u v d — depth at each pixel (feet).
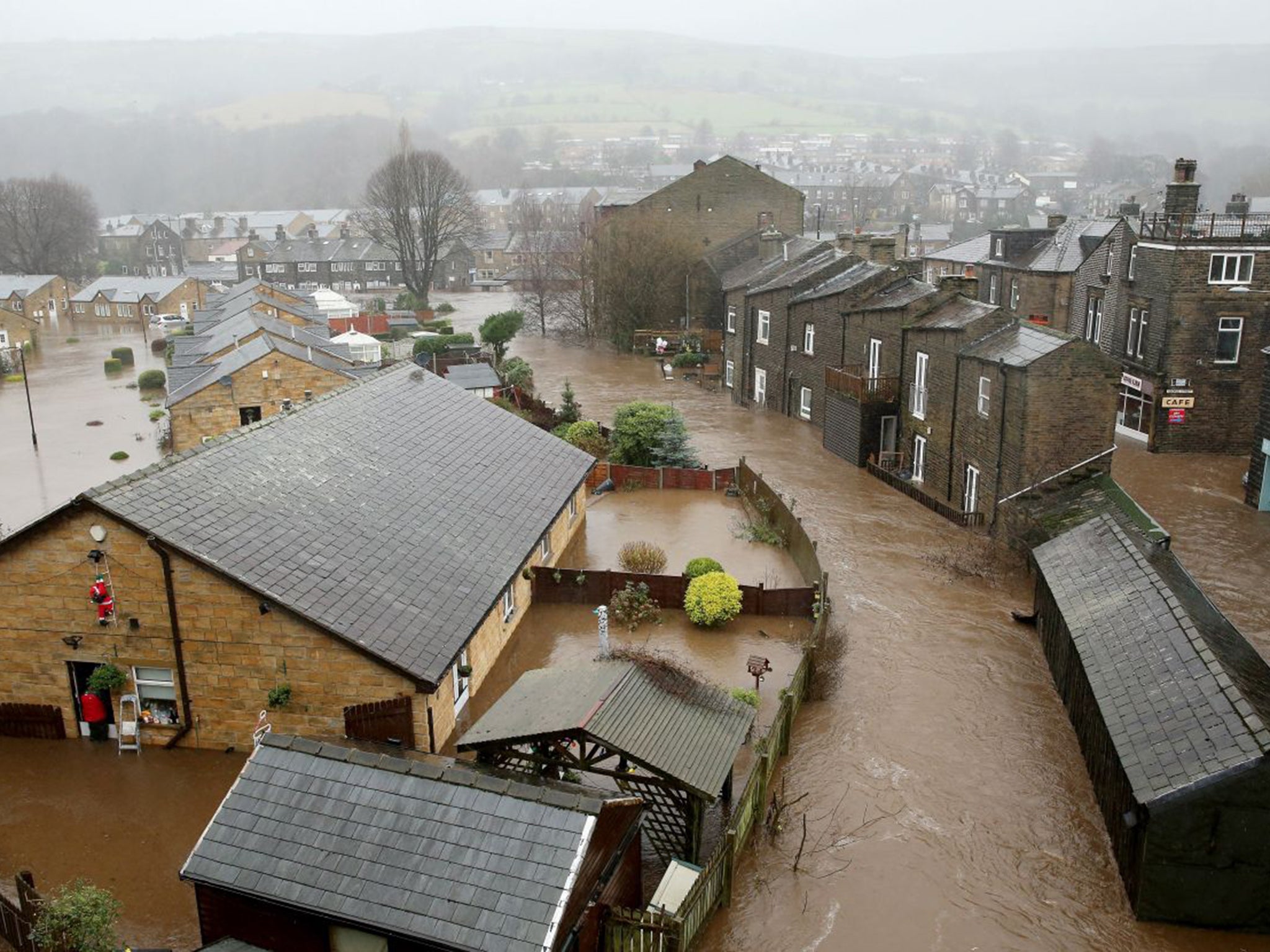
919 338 124.77
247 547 63.26
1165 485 124.57
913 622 86.12
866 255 178.70
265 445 75.82
